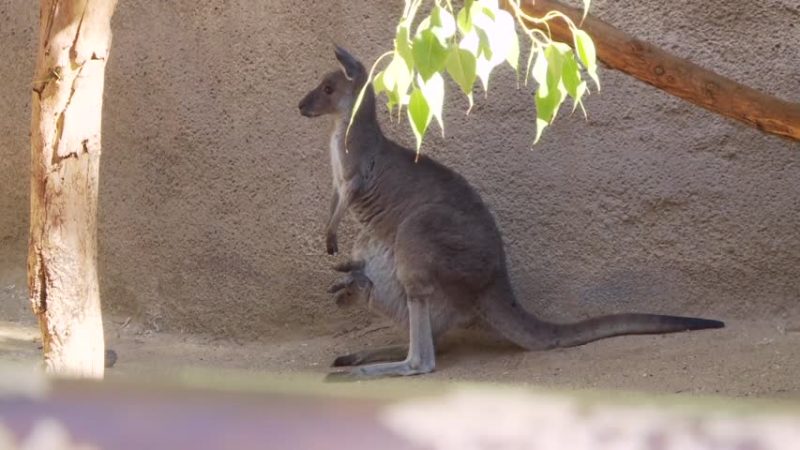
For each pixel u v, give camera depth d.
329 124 14.73
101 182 16.06
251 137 15.20
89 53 8.62
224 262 15.43
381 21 14.46
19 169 16.92
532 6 9.38
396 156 13.74
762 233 13.33
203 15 15.36
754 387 10.70
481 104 14.19
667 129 13.55
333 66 14.74
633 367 11.83
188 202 15.58
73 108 8.62
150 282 15.85
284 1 14.94
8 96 16.91
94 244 8.95
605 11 13.61
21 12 16.73
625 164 13.73
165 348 14.81
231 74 15.26
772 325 13.10
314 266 15.02
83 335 8.80
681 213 13.59
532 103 13.98
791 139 9.91
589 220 13.91
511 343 13.81
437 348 13.95
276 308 15.23
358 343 14.52
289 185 15.06
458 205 13.31
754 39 13.16
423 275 12.88
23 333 15.07
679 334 12.86
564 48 5.42
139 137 15.80
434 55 4.96
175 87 15.56
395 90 5.08
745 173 13.34
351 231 14.87
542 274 14.12
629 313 13.07
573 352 12.85
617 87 13.65
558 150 13.97
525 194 14.11
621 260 13.84
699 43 13.34
